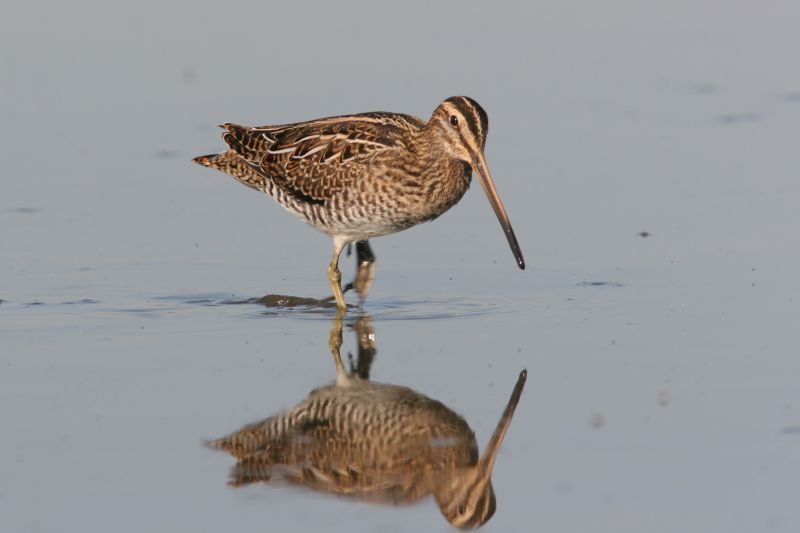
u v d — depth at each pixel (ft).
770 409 36.94
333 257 49.88
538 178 61.00
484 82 71.77
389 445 35.86
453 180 48.62
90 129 66.64
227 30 79.46
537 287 49.62
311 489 33.24
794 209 55.93
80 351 43.29
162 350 43.52
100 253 53.52
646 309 46.39
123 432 36.32
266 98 68.33
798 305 45.98
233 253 54.19
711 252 51.93
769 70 75.36
